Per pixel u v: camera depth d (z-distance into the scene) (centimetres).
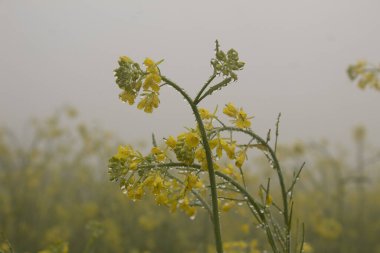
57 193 1202
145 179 230
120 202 1100
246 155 249
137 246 1038
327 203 1016
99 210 1073
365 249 1016
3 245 446
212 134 232
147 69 220
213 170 224
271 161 267
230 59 216
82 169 1239
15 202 1057
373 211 1210
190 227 1046
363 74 568
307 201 1006
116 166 230
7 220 1014
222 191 295
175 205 263
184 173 236
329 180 1009
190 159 222
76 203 1184
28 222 1074
